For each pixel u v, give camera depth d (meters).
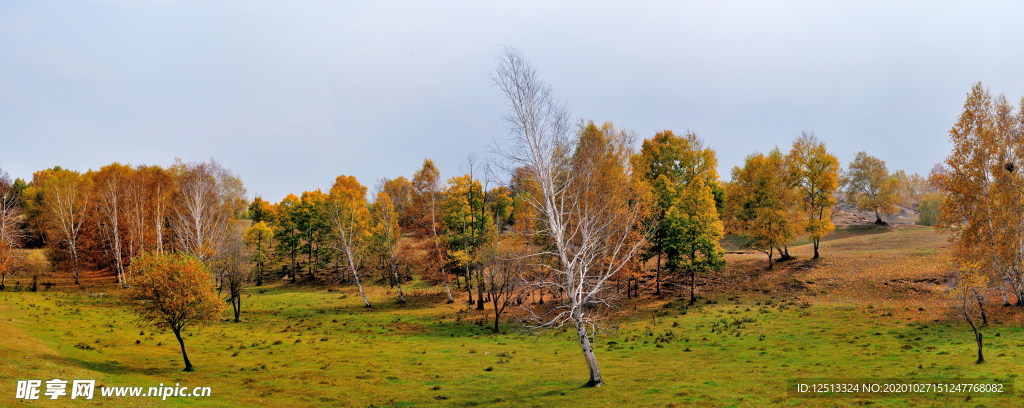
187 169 62.25
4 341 28.00
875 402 19.09
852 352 28.06
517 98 22.80
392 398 21.97
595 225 24.72
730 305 46.53
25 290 59.03
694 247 48.91
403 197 96.50
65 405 17.70
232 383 23.88
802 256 59.84
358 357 30.59
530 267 34.12
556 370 27.27
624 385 23.33
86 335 34.47
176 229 59.06
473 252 53.16
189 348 32.78
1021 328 30.84
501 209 60.53
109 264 70.75
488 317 47.66
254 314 50.47
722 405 19.67
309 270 78.69
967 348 27.00
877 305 40.91
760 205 59.56
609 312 46.56
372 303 57.50
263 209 102.56
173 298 25.78
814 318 38.62
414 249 59.72
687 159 73.19
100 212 70.56
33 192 85.81
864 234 77.88
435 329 42.75
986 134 36.50
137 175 70.31
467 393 23.02
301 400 21.41
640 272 53.28
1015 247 35.91
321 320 46.84
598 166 26.80
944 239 62.19
